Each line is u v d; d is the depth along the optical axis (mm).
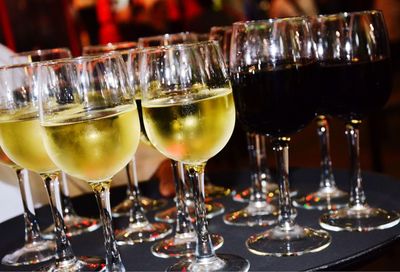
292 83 700
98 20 3566
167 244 753
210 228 792
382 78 764
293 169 977
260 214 822
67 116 649
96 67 652
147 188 988
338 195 856
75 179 1043
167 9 3539
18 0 3312
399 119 3469
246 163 2436
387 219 732
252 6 3408
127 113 646
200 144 651
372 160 2535
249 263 673
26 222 807
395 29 3123
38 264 758
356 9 3293
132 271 692
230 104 663
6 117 726
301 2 3291
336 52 762
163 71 660
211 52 663
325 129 881
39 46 3418
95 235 823
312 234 715
